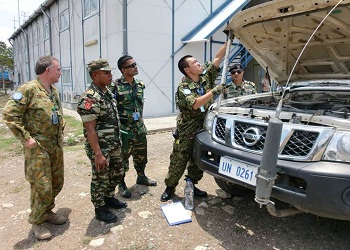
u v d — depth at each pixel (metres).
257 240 2.51
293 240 2.50
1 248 2.45
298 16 2.53
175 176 3.18
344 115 2.19
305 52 3.25
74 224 2.81
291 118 2.28
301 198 1.97
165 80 10.26
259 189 2.00
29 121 2.51
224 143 2.56
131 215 2.95
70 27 13.18
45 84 2.60
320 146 1.97
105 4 9.87
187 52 10.68
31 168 2.53
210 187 3.69
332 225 2.74
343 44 2.90
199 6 10.84
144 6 9.39
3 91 26.83
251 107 2.82
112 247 2.42
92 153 2.76
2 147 5.96
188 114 3.04
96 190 2.79
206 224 2.77
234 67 4.59
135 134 3.43
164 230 2.67
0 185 3.87
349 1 2.14
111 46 9.84
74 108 12.46
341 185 1.83
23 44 23.69
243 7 12.29
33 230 2.65
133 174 4.21
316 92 3.05
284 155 2.12
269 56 3.56
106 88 2.82
